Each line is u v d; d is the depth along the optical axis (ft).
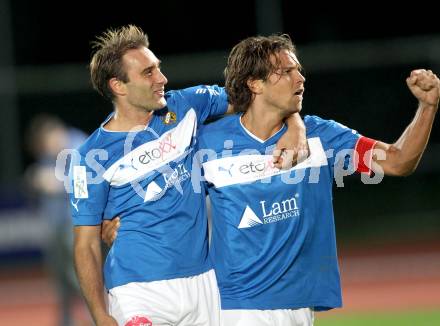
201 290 57.82
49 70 188.75
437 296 130.21
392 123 181.47
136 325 55.98
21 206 165.58
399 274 149.28
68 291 109.09
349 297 134.10
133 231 57.57
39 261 166.20
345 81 183.01
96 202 57.31
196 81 186.60
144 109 57.31
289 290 56.34
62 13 221.05
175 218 57.26
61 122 185.16
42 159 111.65
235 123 57.88
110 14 220.84
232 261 56.70
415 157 54.44
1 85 179.52
